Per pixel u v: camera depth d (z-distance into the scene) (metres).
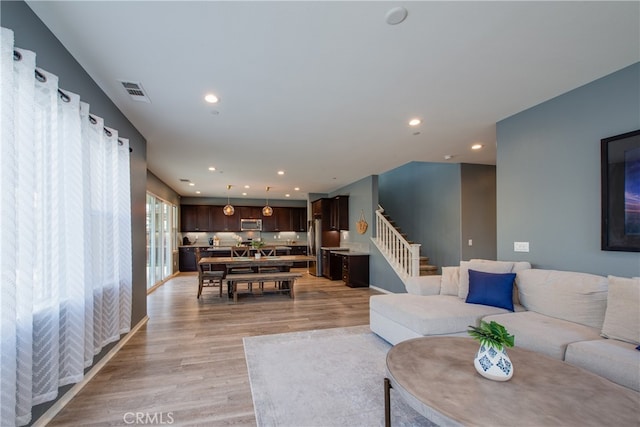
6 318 1.45
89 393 2.31
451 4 1.71
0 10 1.55
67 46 2.11
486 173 6.07
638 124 2.36
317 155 5.11
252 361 2.88
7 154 1.45
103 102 2.77
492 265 3.29
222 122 3.56
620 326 2.06
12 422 1.47
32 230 1.64
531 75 2.54
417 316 2.78
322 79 2.58
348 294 6.14
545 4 1.73
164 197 7.68
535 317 2.63
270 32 1.96
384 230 6.49
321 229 8.85
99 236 2.54
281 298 5.76
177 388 2.39
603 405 1.36
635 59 2.32
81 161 2.13
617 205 2.44
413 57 2.26
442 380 1.61
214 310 4.86
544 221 3.05
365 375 2.59
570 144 2.82
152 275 6.81
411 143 4.45
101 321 2.57
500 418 1.27
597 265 2.61
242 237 11.10
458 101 3.03
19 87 1.58
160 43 2.07
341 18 1.83
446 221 6.29
